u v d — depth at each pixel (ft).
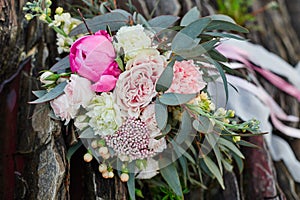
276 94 4.29
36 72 3.38
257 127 2.90
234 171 3.59
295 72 4.26
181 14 3.97
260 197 3.53
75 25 3.10
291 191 3.75
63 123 3.14
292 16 5.66
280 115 4.01
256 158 3.60
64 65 3.05
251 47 4.03
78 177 3.23
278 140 3.92
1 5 3.16
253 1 4.85
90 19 3.11
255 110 3.62
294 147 4.06
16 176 3.20
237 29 3.10
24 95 3.35
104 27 3.09
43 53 3.40
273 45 4.75
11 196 3.19
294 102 4.41
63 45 3.08
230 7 4.34
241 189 3.56
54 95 2.88
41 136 3.12
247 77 3.75
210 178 3.55
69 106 2.84
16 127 3.29
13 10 3.27
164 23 3.15
